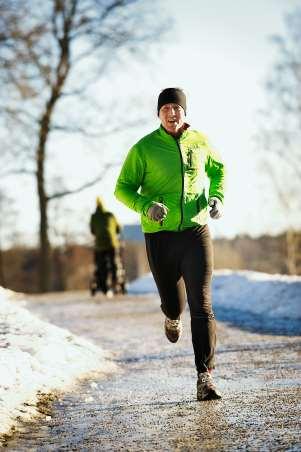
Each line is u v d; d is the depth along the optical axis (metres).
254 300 28.67
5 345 14.90
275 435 9.05
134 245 153.62
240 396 11.68
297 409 10.45
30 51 58.78
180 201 11.83
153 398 12.12
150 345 19.11
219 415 10.41
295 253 101.00
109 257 39.50
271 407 10.67
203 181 12.16
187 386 13.02
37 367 13.69
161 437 9.40
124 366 15.95
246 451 8.42
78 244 122.75
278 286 28.55
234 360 15.69
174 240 11.85
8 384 12.11
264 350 16.95
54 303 35.75
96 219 39.47
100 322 25.67
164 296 12.28
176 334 12.90
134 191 12.12
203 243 11.88
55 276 128.25
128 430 9.95
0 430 9.98
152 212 11.36
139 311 29.28
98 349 17.42
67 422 10.70
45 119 62.91
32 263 127.62
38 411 11.38
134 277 153.00
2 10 57.72
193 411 10.80
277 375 13.49
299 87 82.88
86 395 12.69
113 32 64.00
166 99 11.84
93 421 10.67
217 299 32.31
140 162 12.02
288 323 22.50
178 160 11.87
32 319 17.81
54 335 16.69
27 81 59.34
